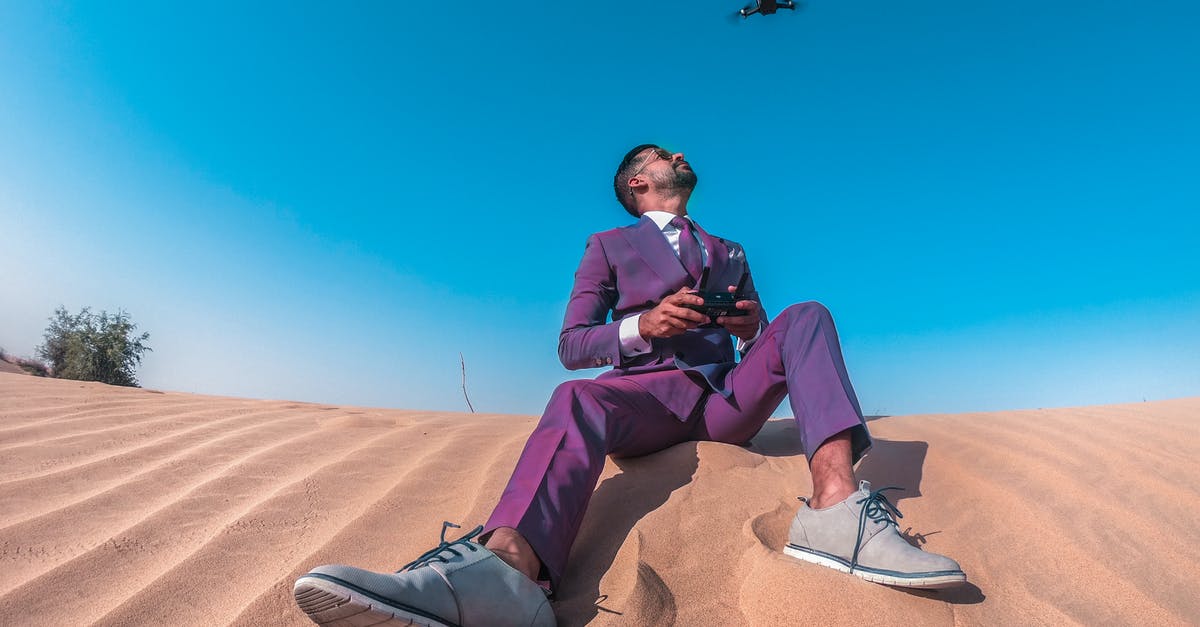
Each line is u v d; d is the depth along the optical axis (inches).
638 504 86.2
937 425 128.2
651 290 103.5
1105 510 83.3
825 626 60.4
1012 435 115.3
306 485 108.4
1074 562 72.6
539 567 68.3
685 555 73.7
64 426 151.3
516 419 176.7
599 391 87.0
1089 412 139.2
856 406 77.0
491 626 60.4
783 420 151.1
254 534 89.7
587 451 77.7
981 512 84.9
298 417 171.2
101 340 776.3
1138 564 71.8
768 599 64.4
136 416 166.7
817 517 71.3
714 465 95.3
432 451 127.8
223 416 170.9
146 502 103.7
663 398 96.1
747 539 76.8
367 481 111.8
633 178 117.9
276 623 67.2
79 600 73.2
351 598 53.7
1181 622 62.1
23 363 783.7
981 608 64.7
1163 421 124.3
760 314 111.6
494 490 101.1
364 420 163.2
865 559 67.1
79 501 103.1
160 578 76.9
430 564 61.1
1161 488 89.0
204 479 114.3
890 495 92.5
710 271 103.7
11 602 72.0
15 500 103.6
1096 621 62.6
